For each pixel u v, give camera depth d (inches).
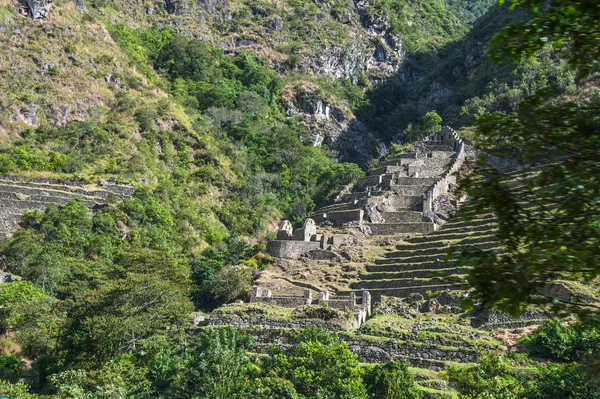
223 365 2501.2
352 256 3705.7
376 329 2800.2
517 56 746.2
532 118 735.1
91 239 4296.3
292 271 3619.6
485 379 2121.1
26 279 3745.1
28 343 3051.2
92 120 5890.8
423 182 4650.6
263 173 6195.9
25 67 6043.3
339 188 5595.5
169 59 7564.0
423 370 2573.8
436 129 6304.1
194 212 5216.5
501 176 743.1
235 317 3061.0
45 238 4205.2
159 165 5703.7
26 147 5285.4
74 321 2992.1
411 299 3127.5
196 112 6815.9
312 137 7564.0
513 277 695.1
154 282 3107.8
